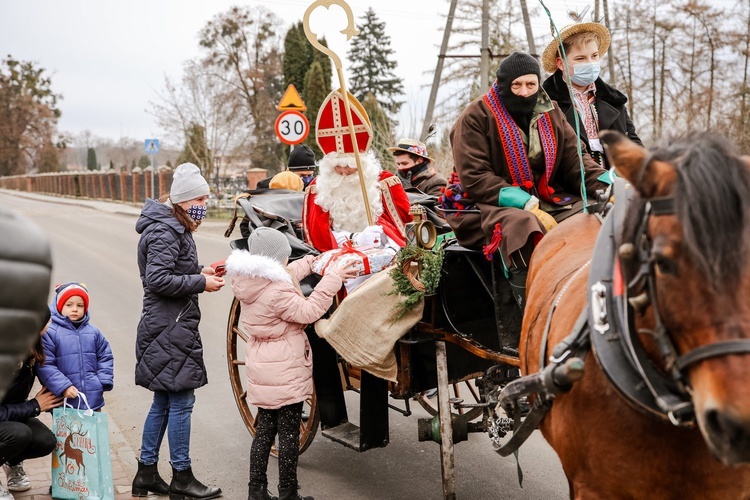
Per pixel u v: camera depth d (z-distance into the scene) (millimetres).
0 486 4184
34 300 836
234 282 4246
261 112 39969
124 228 23203
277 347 4203
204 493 4504
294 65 34562
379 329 4039
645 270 2004
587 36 4449
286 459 4270
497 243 3768
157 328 4387
